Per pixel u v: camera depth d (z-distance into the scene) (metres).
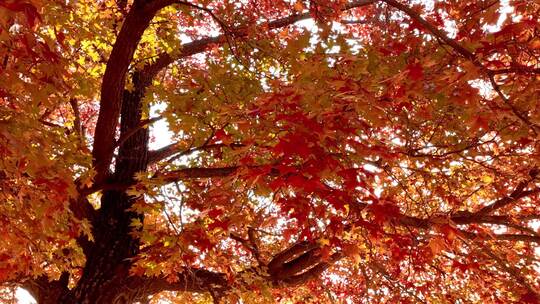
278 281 6.88
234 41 5.74
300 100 3.04
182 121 4.93
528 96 3.29
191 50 7.58
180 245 5.05
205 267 7.35
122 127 6.99
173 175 5.54
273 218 4.16
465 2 4.12
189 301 7.53
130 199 6.28
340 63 3.48
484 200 6.89
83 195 5.86
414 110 4.47
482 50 3.20
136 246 6.34
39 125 3.23
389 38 4.50
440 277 7.11
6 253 4.09
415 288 7.11
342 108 3.21
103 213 6.45
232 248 8.22
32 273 4.87
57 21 4.57
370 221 4.42
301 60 3.65
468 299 7.11
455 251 5.11
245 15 6.04
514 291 5.67
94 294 5.88
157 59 7.23
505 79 3.42
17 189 3.52
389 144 4.24
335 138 3.00
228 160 5.98
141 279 6.14
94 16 5.71
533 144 4.48
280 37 5.27
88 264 6.10
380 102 3.23
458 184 5.90
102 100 4.95
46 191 3.41
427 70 3.62
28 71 2.89
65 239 4.68
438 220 4.23
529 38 3.21
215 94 4.87
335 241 4.26
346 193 3.47
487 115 3.31
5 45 2.70
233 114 3.49
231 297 6.19
